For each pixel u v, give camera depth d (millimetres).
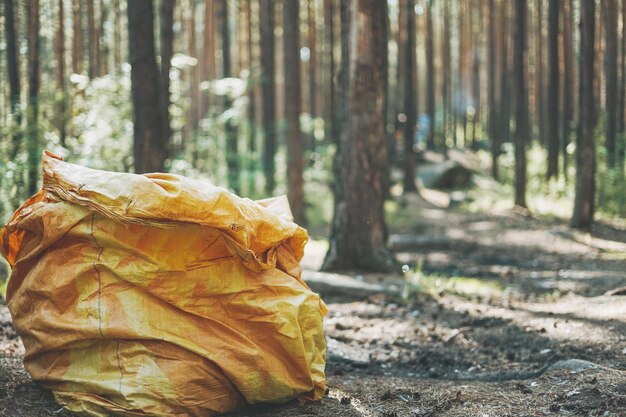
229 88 16797
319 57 27109
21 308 4047
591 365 4840
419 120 32438
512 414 4031
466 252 12477
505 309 7414
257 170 18672
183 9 21750
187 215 3592
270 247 4047
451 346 6035
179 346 3756
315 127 23859
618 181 16609
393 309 7469
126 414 3680
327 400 4293
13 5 10320
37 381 4016
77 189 3717
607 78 16734
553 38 16969
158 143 8750
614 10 16469
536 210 18297
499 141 24156
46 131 10219
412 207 19469
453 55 37188
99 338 3764
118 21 16547
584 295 8227
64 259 3859
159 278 3758
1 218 9227
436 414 4043
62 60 12562
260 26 18359
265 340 3953
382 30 9414
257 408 4078
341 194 9547
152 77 8695
